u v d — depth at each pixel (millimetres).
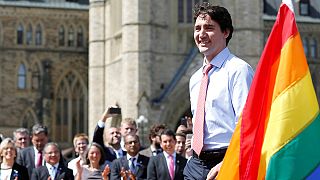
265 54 8312
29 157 20812
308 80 8164
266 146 8078
